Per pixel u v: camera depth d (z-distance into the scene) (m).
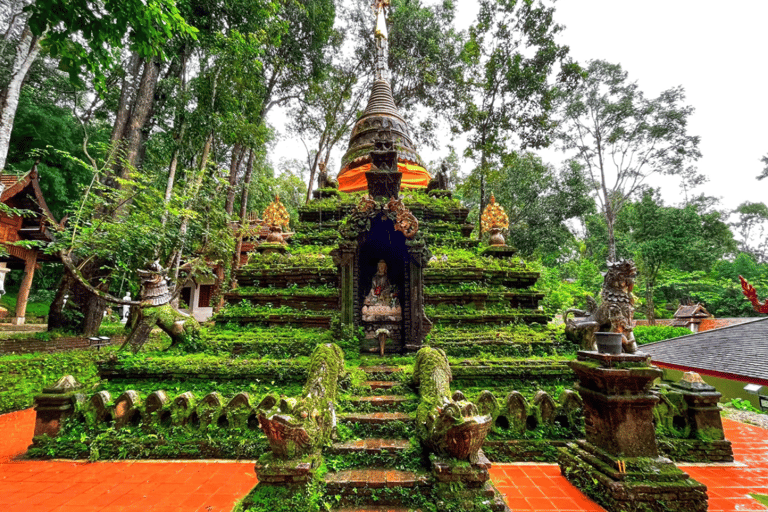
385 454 5.43
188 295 30.98
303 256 10.94
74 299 16.53
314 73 23.97
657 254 35.94
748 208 65.88
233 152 22.09
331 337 8.34
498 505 4.43
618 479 4.72
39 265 26.94
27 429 8.34
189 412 6.59
